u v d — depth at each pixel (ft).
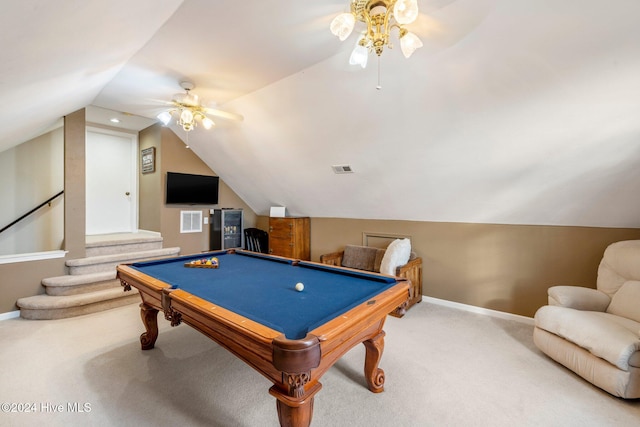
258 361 4.59
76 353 8.38
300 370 3.80
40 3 3.07
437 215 12.88
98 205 16.99
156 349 8.66
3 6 2.81
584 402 6.44
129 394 6.59
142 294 8.33
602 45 5.84
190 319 6.02
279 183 16.22
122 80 9.59
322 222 17.48
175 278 7.73
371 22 5.50
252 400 6.44
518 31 6.13
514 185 9.84
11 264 10.88
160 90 10.43
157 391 6.71
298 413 4.12
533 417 5.99
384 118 9.64
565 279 10.28
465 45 6.78
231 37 6.97
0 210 13.10
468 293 12.30
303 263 9.12
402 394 6.70
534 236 10.80
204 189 17.75
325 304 5.80
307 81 9.25
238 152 15.33
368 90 8.90
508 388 6.93
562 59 6.32
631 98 6.51
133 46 6.84
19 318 10.80
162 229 16.19
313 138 11.90
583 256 9.95
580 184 8.84
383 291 6.31
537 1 5.51
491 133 8.58
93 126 16.39
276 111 11.28
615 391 6.40
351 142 11.23
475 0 5.62
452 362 8.08
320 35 6.89
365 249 14.73
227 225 18.57
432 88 8.11
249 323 4.53
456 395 6.67
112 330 9.90
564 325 7.57
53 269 11.90
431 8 5.83
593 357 6.89
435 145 9.76
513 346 9.02
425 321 10.98
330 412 6.08
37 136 13.85
